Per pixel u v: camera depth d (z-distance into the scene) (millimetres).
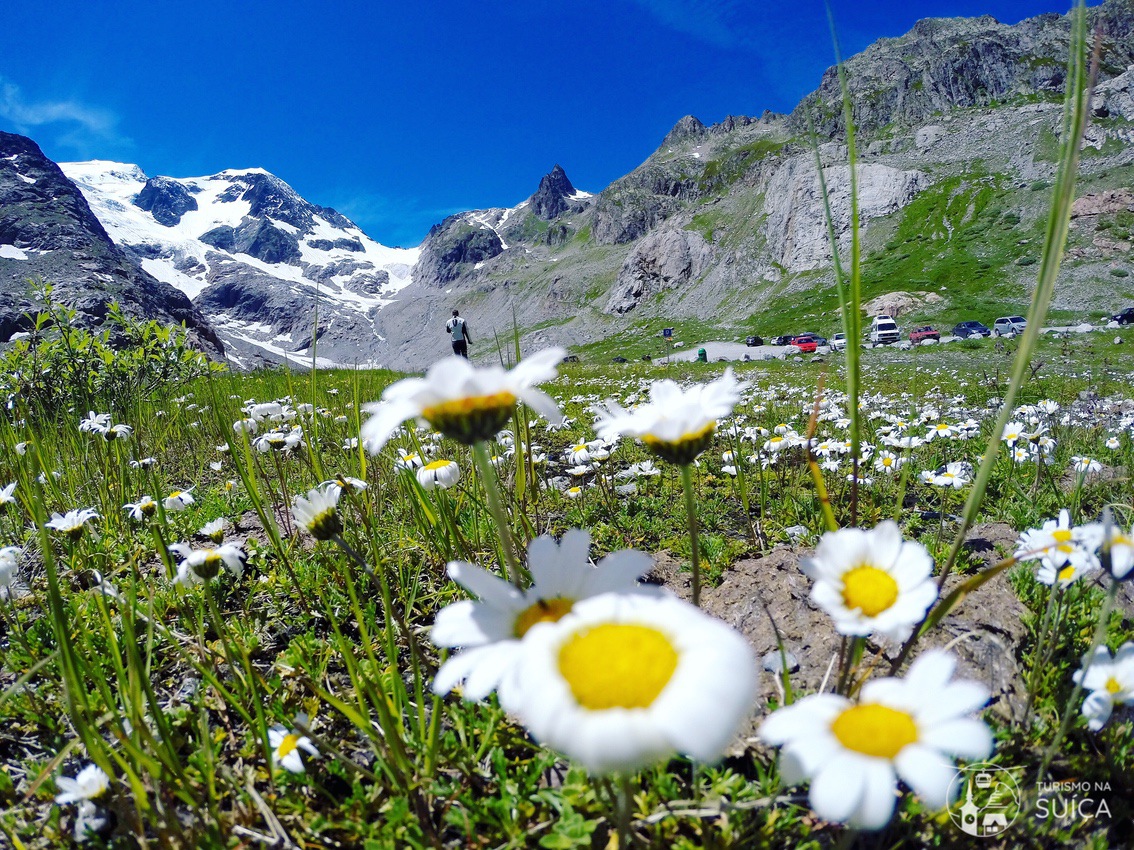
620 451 6043
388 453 4617
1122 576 1515
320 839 1782
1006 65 143875
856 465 1599
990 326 64125
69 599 2898
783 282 118250
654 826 1650
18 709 2295
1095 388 12906
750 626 2660
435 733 1816
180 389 9328
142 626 2725
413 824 1757
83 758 2135
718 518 4066
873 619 1368
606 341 133875
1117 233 76312
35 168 119125
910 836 1697
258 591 3115
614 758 823
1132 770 1893
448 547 3117
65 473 4578
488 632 1249
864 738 1046
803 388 14680
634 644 923
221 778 1943
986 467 1516
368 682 1861
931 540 3510
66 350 7535
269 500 4352
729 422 7012
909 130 141375
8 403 5609
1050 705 2133
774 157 165375
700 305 134375
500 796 1884
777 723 1125
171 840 1683
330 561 3211
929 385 15828
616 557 1333
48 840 1848
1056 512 4043
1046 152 103375
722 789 1748
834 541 1454
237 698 2143
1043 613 2561
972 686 1059
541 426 7449
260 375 13688
